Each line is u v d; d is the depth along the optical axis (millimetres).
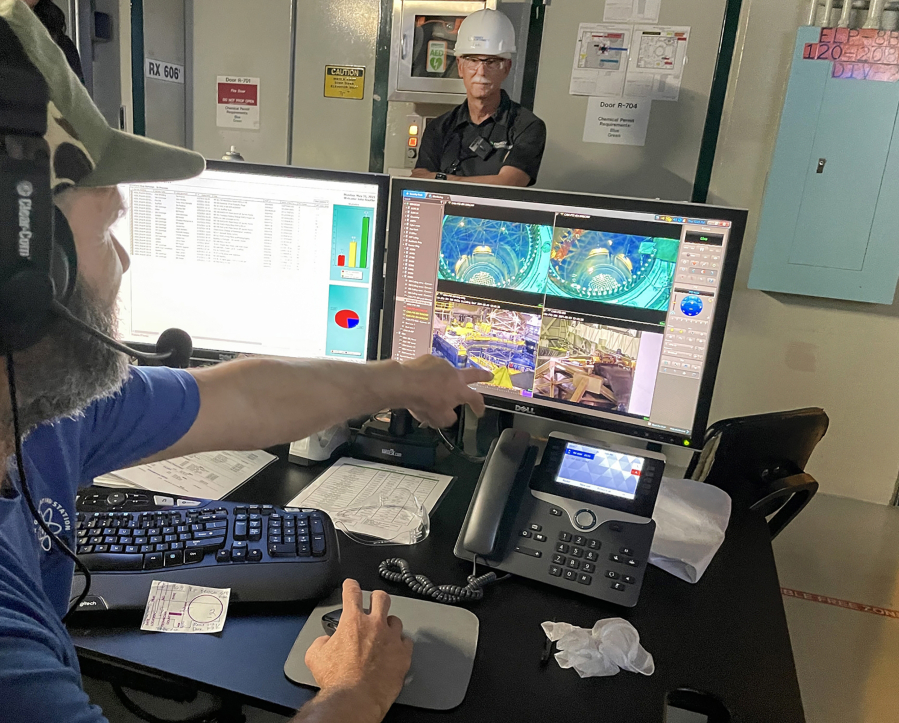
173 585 763
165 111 1988
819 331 1749
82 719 436
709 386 975
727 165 1729
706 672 732
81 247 455
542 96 1797
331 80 1912
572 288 1023
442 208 1064
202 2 1958
